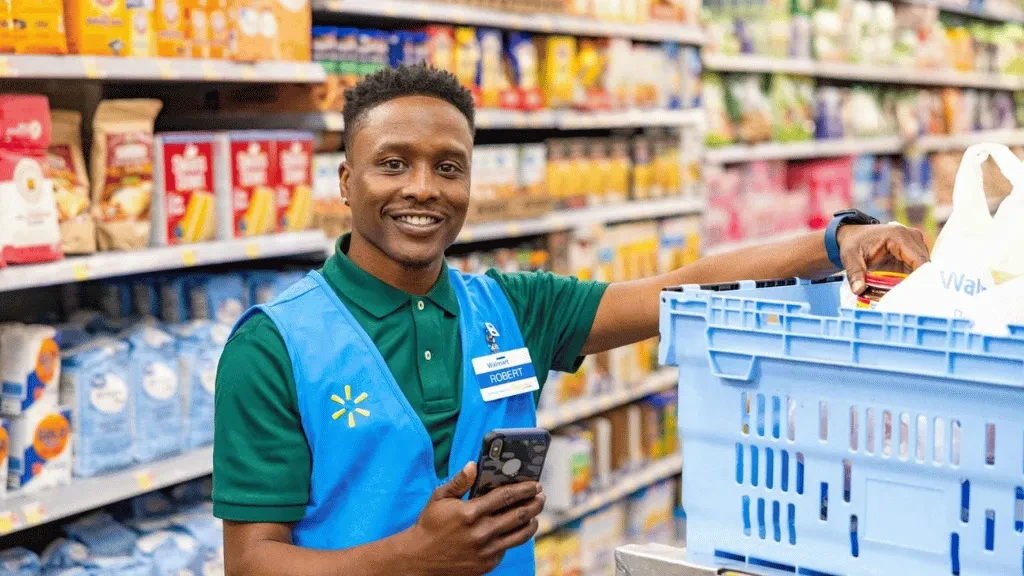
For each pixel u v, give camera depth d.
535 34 4.31
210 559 3.03
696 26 5.18
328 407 1.45
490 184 3.95
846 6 6.31
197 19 2.89
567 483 4.15
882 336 1.14
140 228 2.82
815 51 6.07
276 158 3.19
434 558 1.27
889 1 6.93
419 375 1.52
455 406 1.55
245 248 3.08
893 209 7.14
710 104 5.38
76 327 2.95
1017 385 1.06
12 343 2.61
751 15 5.77
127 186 2.80
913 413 1.13
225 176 3.05
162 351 2.93
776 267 1.64
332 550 1.35
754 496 1.26
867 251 1.54
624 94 4.64
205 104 3.51
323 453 1.46
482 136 4.74
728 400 1.27
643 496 4.78
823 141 6.27
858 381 1.17
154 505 3.15
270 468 1.42
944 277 1.29
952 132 7.50
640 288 1.75
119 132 2.78
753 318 1.23
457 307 1.61
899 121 7.03
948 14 7.96
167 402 2.92
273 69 3.08
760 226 5.80
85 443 2.74
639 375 4.73
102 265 2.70
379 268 1.54
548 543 4.19
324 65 3.30
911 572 1.15
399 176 1.48
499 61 3.97
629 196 4.89
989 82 7.78
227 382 1.44
